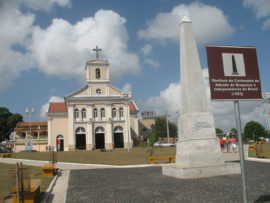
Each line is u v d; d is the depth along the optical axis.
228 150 31.02
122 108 61.16
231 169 14.39
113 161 28.06
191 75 15.27
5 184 13.72
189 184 12.05
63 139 60.06
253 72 6.62
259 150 26.92
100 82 61.41
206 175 13.95
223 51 6.57
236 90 6.50
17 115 78.69
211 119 15.09
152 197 9.91
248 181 12.16
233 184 11.46
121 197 10.30
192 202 8.77
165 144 55.25
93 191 11.98
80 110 59.22
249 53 6.68
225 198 8.98
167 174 15.54
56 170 19.80
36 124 73.19
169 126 76.62
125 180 14.75
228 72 6.51
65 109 62.53
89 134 58.44
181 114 15.78
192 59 15.45
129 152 36.69
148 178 14.95
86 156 32.09
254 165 18.44
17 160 28.97
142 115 77.81
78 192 11.94
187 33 15.69
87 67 61.59
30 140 55.47
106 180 15.18
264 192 9.62
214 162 14.62
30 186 9.98
